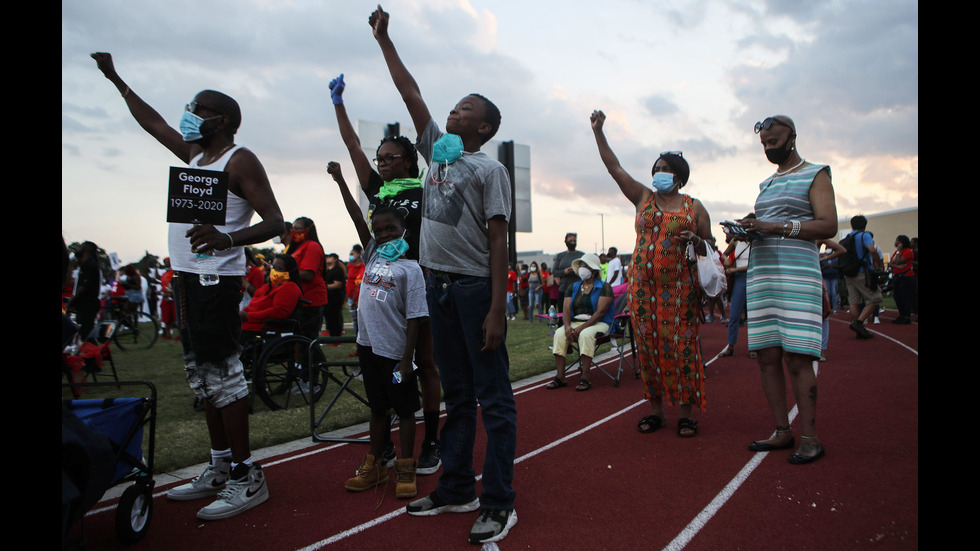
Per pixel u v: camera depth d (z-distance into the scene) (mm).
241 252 3207
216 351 3076
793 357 3820
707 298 4629
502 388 2908
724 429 4664
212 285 3025
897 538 2650
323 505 3258
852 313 10125
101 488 2289
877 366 7176
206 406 3354
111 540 2814
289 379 5867
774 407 4078
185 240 3086
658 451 4125
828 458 3822
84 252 8031
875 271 9789
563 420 5125
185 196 2820
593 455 4078
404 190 3682
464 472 3074
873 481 3371
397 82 3084
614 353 9391
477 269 2871
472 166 2869
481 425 5047
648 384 4656
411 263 3498
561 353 6637
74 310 7941
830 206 3764
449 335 2988
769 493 3262
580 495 3314
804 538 2699
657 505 3143
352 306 12461
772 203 3990
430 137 3062
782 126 3924
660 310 4496
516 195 17844
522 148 18141
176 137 3518
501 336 2781
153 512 3168
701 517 2971
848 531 2750
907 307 12328
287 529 2932
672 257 4457
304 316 6863
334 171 4055
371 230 3559
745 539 2709
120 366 8469
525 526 2896
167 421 5141
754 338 4031
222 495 3141
